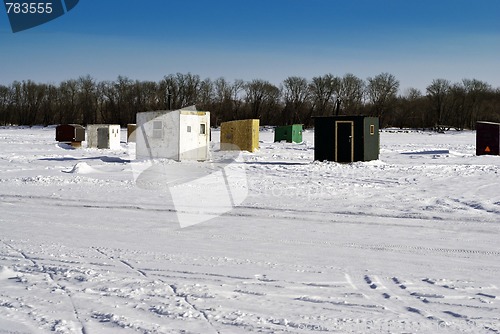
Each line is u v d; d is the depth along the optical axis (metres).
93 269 6.86
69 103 121.31
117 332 4.62
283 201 13.70
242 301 5.56
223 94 113.75
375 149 27.44
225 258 7.61
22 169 23.17
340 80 120.69
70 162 27.52
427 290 6.09
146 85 115.44
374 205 13.12
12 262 7.21
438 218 11.41
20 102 119.88
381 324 4.92
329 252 8.17
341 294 5.88
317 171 22.52
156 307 5.30
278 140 59.12
